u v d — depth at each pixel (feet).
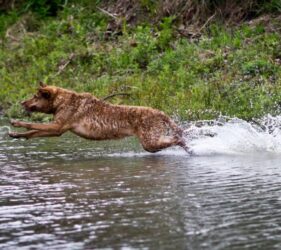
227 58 81.30
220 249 27.43
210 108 69.21
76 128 53.78
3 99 86.48
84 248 28.09
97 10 103.40
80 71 88.74
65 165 48.24
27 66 95.86
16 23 108.47
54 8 110.42
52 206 35.22
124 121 53.52
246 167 45.68
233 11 92.07
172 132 53.31
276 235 29.25
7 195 38.09
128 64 87.25
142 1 98.63
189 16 93.86
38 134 53.36
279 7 89.81
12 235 30.30
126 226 31.04
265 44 83.05
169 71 81.61
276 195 36.47
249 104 68.54
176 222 31.48
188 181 40.98
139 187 39.40
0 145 59.26
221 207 34.06
